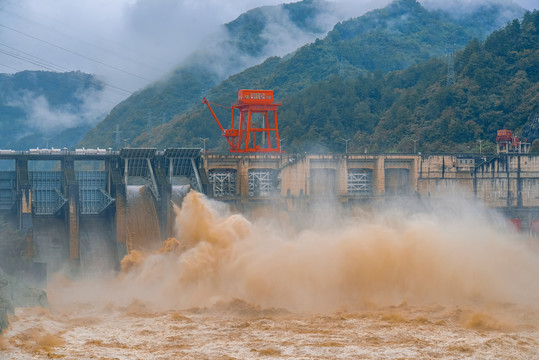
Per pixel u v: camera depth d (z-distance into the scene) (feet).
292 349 331.36
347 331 364.99
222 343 342.23
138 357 317.63
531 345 339.16
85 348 332.19
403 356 320.50
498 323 377.50
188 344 340.80
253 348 332.39
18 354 319.47
